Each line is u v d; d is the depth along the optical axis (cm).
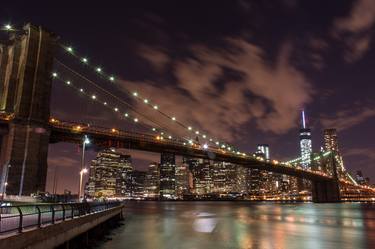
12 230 1409
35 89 7562
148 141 10756
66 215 2517
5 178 6284
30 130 7238
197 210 11212
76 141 8950
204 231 4216
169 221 5962
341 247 3045
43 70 7788
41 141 7400
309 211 10538
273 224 5419
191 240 3341
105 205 4191
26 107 7412
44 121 7556
